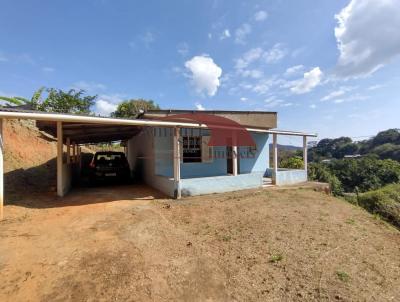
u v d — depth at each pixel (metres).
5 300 2.62
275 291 3.03
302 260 3.88
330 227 5.64
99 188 9.55
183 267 3.48
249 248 4.25
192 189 7.95
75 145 13.43
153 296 2.80
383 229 6.16
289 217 6.13
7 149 11.00
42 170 10.93
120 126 9.12
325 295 2.97
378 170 36.38
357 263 3.94
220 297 2.86
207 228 5.18
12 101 14.42
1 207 5.23
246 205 7.10
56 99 19.05
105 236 4.44
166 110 9.55
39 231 4.60
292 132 11.20
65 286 2.90
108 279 3.08
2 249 3.77
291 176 11.19
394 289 3.22
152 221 5.36
